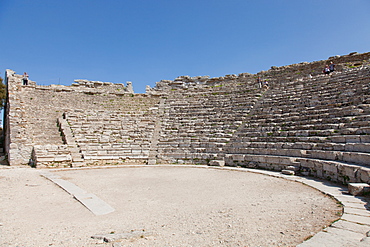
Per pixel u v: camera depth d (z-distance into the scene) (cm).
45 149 2078
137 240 562
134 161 2194
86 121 2658
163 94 3509
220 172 1622
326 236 543
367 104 1509
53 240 570
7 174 1584
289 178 1294
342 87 1925
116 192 1108
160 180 1404
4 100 3394
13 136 2128
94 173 1691
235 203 880
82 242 555
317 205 801
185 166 1962
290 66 3384
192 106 2948
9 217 756
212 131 2330
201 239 562
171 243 543
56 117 2711
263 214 738
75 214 791
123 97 3409
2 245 544
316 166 1315
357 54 2867
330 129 1527
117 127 2630
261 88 2845
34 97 2930
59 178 1454
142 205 891
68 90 3244
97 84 3734
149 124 2747
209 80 3928
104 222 706
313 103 1948
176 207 855
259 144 1834
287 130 1819
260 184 1198
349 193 925
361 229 576
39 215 779
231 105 2677
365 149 1176
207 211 794
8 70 2952
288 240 539
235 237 568
